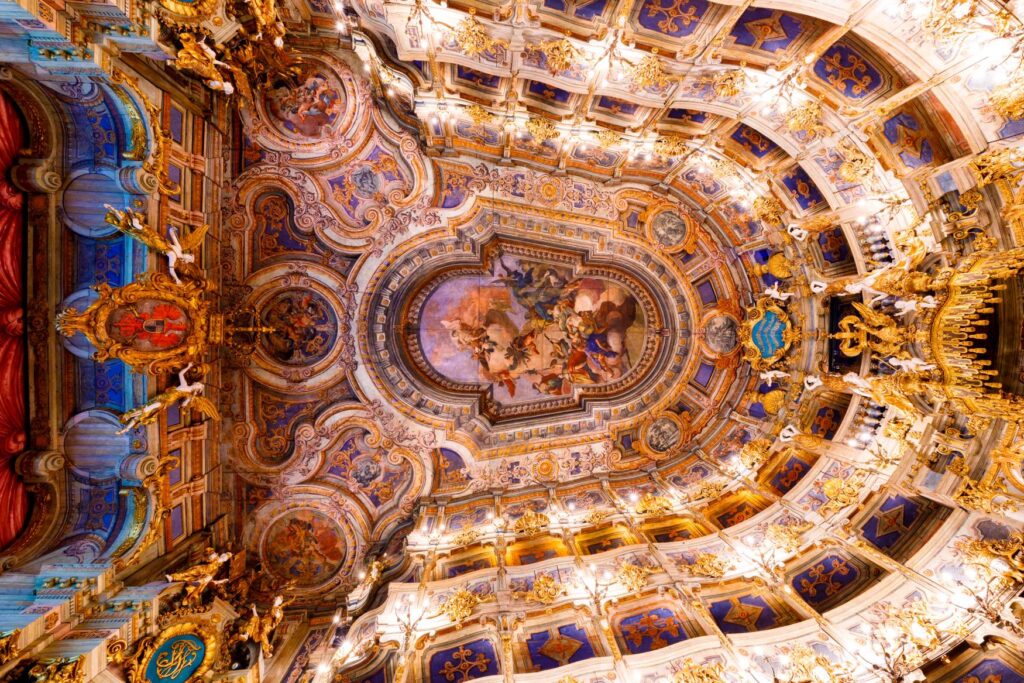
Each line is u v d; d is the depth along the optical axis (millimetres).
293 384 13242
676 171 13078
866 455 11461
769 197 11969
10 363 8352
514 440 14930
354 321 13562
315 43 11258
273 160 12188
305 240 13062
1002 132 7621
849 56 8688
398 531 13867
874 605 9438
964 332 9273
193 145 10430
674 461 14836
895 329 10398
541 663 9484
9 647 6848
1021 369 9023
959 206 8578
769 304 13422
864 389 11414
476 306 14875
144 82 8906
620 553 11680
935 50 7590
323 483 13594
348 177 12797
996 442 8867
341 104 12031
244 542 12797
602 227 14359
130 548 9047
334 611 12523
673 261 14711
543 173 13539
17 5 6637
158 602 8867
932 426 10047
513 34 9562
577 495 14203
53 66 7734
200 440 11164
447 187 13336
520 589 10805
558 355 15312
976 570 8820
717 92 10211
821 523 11344
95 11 7598
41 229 8562
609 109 11438
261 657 10289
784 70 9203
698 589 10570
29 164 8250
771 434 13539
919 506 10352
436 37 9875
